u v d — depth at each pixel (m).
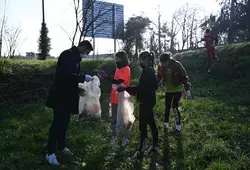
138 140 5.70
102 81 10.80
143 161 4.82
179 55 16.88
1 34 9.37
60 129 4.62
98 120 6.87
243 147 5.18
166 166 4.64
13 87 8.95
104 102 8.81
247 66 12.37
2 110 7.61
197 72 13.78
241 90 9.80
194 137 5.71
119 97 5.11
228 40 29.47
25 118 6.94
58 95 4.52
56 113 4.59
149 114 4.79
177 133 6.00
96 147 5.24
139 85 4.68
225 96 9.23
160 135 5.99
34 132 5.98
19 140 5.47
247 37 30.73
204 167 4.48
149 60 4.78
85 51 4.68
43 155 4.92
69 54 4.50
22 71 9.71
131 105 5.33
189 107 7.94
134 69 14.05
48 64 10.97
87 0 10.43
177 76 5.91
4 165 4.46
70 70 4.45
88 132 6.00
